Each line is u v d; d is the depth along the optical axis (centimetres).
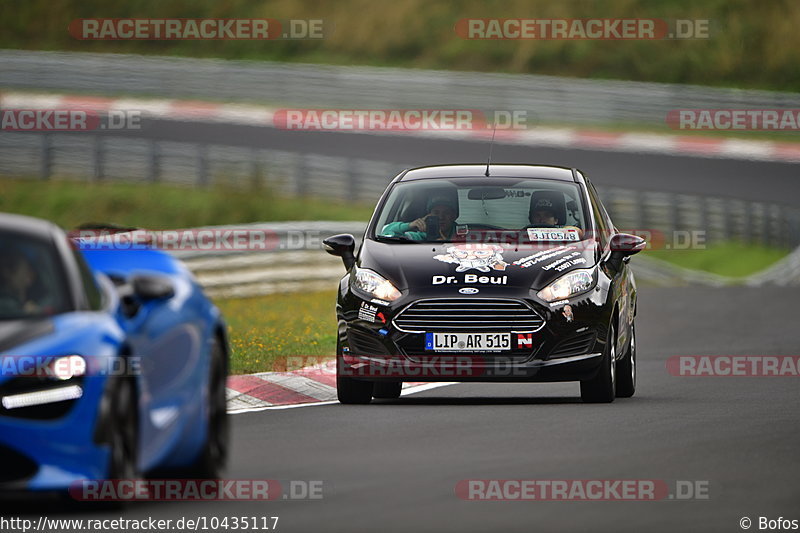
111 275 2997
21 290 2556
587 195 4731
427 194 4672
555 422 3847
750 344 6397
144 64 19012
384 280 4344
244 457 3247
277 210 13150
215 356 2967
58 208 13075
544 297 4272
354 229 8912
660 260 12344
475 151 17450
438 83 18638
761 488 2797
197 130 17412
